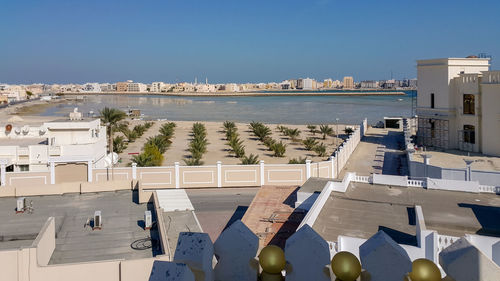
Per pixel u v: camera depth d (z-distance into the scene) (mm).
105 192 17641
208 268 3346
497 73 32469
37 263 8992
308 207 20531
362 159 40344
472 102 35531
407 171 33781
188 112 142000
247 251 3549
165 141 56156
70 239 12609
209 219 23469
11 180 27672
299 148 54500
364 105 177125
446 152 36156
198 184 30781
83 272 8883
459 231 13188
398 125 66562
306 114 127500
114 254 11602
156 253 11695
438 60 37875
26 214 14711
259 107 172125
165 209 16031
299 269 3568
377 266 3312
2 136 36125
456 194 17219
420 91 40781
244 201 27156
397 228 13430
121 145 50688
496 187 17156
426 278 2885
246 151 52312
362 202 16266
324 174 32000
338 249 11078
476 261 2939
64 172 28719
